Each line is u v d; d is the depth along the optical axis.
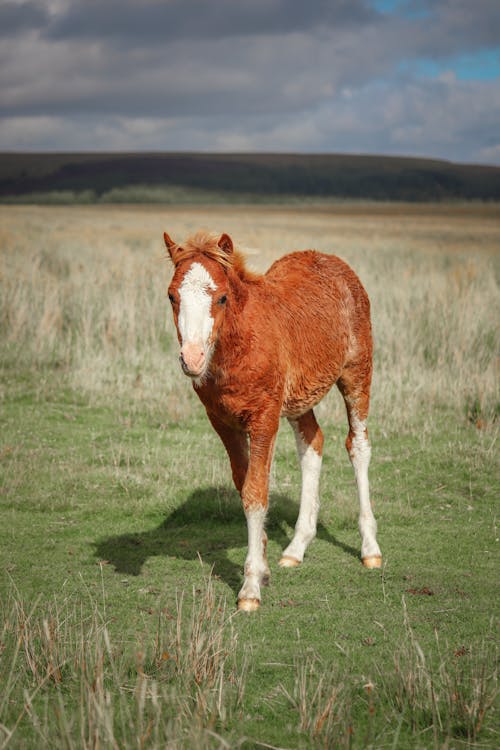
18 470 6.97
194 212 95.25
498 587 4.71
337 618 4.27
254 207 127.62
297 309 4.97
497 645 3.90
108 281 14.60
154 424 8.76
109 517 6.16
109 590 4.66
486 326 11.62
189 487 6.67
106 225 48.25
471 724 3.12
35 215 62.88
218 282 3.96
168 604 4.45
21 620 3.89
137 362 10.94
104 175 194.12
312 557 5.34
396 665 3.44
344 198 173.62
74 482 6.78
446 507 6.35
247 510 4.51
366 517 5.30
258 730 3.15
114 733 3.07
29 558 5.20
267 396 4.47
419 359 10.77
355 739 3.09
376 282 14.89
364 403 5.61
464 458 7.48
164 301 13.14
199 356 3.80
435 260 24.50
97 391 9.82
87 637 3.74
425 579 4.84
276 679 3.57
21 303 12.54
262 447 4.54
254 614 4.34
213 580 4.86
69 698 3.38
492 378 9.49
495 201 168.50
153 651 3.71
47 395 9.72
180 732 2.90
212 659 3.55
